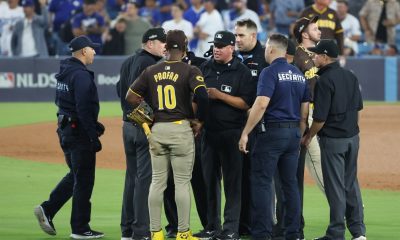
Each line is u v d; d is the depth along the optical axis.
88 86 27.55
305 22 29.83
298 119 26.44
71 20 75.38
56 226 30.36
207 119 27.09
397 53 78.31
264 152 26.17
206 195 28.52
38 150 48.94
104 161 45.69
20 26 74.38
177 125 25.81
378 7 76.81
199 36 73.75
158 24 77.50
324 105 26.22
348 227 27.45
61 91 28.14
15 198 35.59
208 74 27.38
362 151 47.84
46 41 76.31
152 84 25.94
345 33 74.75
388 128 55.94
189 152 26.00
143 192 26.91
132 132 26.97
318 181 29.78
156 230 26.12
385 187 38.94
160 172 26.12
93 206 34.31
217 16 74.19
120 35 74.19
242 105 26.91
